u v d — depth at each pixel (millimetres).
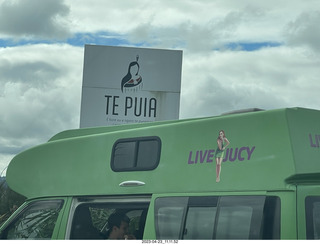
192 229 6148
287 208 5492
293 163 5516
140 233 7105
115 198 6949
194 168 6281
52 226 7438
